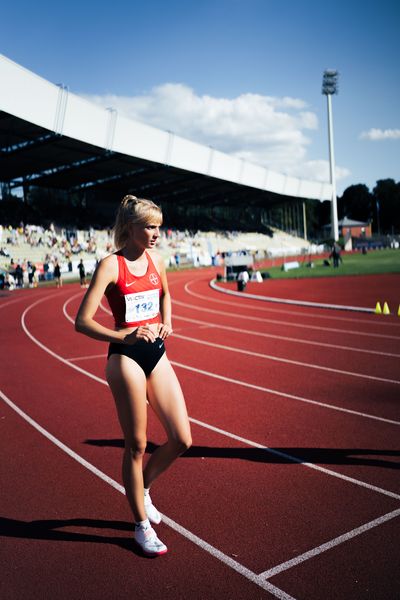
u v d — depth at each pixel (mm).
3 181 43625
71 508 3500
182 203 63062
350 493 3541
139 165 42531
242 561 2777
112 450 4582
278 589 2523
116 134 34312
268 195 66250
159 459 2939
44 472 4141
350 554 2789
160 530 3143
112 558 2869
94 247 39781
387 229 100125
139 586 2602
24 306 18656
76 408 5926
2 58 24719
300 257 52844
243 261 27000
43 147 34219
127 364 2633
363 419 5129
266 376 7086
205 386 6656
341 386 6398
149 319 2762
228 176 49812
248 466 4086
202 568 2732
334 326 11250
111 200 53562
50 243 37031
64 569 2779
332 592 2477
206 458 4270
